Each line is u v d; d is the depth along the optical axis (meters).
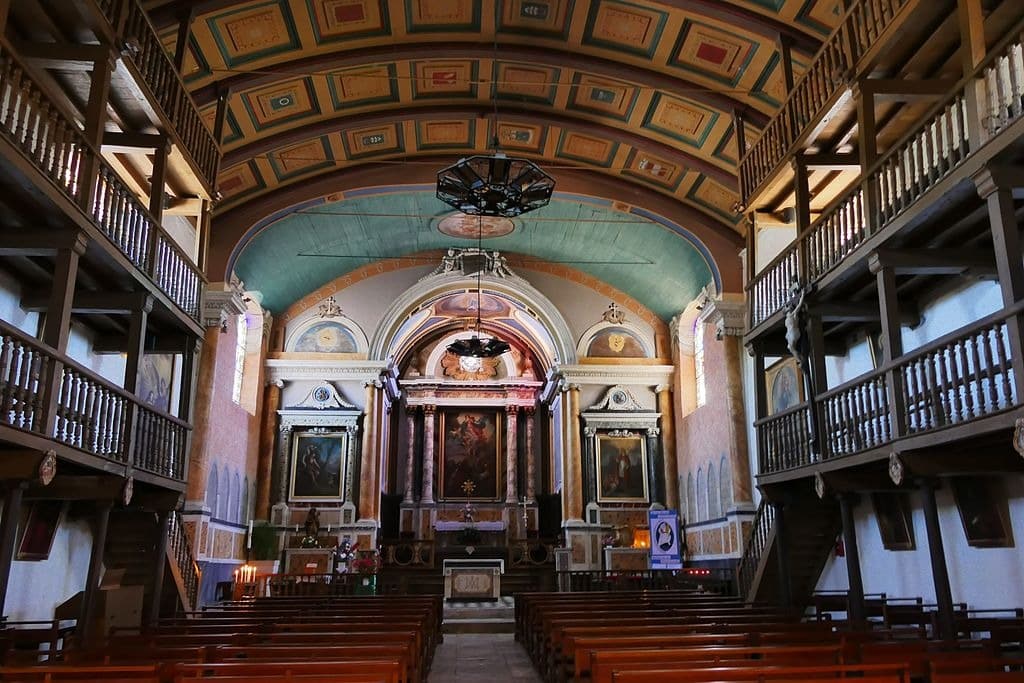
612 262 25.53
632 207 20.59
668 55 15.38
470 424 33.78
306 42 15.03
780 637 8.30
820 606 13.33
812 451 12.33
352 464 25.75
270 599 15.04
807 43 13.50
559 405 29.78
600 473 26.73
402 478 33.09
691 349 26.27
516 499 32.34
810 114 12.85
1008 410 7.95
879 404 10.59
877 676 5.67
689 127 17.42
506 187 13.07
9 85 8.80
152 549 14.18
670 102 16.86
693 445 24.75
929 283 12.38
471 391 33.69
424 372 33.91
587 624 10.02
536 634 12.05
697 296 24.48
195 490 18.89
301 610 12.97
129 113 11.75
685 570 22.08
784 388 18.23
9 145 7.77
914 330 13.13
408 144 19.50
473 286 26.45
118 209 10.56
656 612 11.43
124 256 10.55
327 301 26.33
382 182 20.05
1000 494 11.43
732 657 6.89
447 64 16.44
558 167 20.22
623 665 6.20
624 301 27.45
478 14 15.03
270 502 25.14
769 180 14.12
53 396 8.74
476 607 21.56
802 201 13.01
